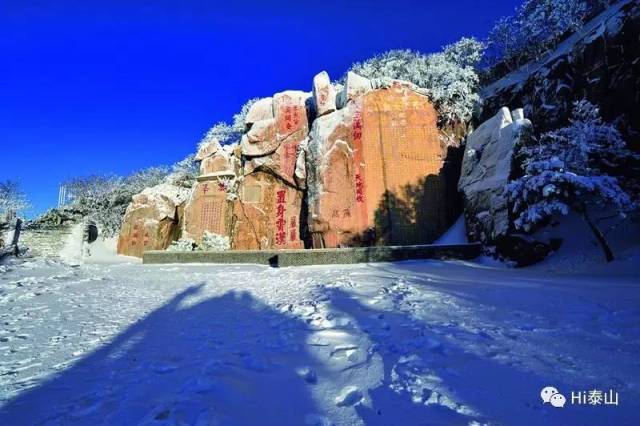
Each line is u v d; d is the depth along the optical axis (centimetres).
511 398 291
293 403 297
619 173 1199
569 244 1162
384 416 271
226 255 1602
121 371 375
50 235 2284
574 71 1417
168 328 551
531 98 1576
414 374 338
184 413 270
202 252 1633
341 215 1711
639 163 1176
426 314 564
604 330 454
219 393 306
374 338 454
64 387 338
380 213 1677
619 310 530
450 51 2062
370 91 1811
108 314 661
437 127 1791
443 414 269
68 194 3338
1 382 352
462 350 398
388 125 1761
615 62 1276
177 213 2484
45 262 1496
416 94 1811
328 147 1791
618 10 1312
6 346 467
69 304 757
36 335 520
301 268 1309
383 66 2209
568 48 1489
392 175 1714
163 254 1667
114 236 2708
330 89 1927
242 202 2133
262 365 376
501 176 1305
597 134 1082
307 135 2073
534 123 1524
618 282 767
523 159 1290
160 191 2481
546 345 409
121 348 453
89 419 276
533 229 1245
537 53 1753
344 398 305
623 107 1256
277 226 2056
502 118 1418
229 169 2248
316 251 1391
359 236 1670
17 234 1898
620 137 1120
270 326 539
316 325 526
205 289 945
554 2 1706
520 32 1914
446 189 1705
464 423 255
